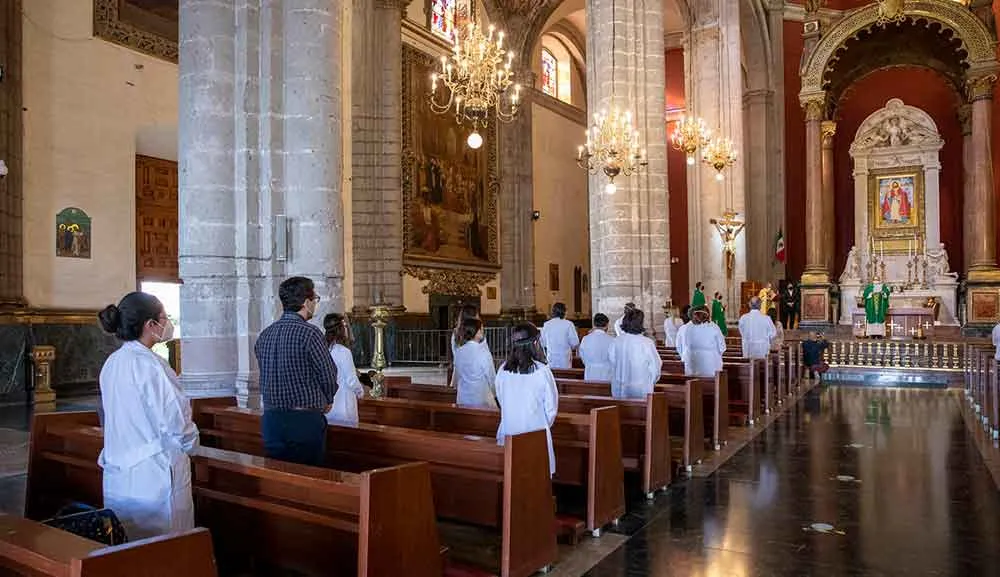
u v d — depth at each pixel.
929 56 24.64
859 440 10.48
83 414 5.91
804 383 18.30
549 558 5.31
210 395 7.27
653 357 8.27
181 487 3.99
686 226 31.33
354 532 4.04
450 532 6.05
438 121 23.89
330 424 6.09
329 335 6.67
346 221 18.98
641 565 5.43
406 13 22.38
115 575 2.72
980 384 12.62
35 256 13.87
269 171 7.56
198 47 7.42
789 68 27.39
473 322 7.54
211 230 7.36
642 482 7.39
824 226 25.73
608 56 14.65
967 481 8.02
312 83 7.66
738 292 22.03
